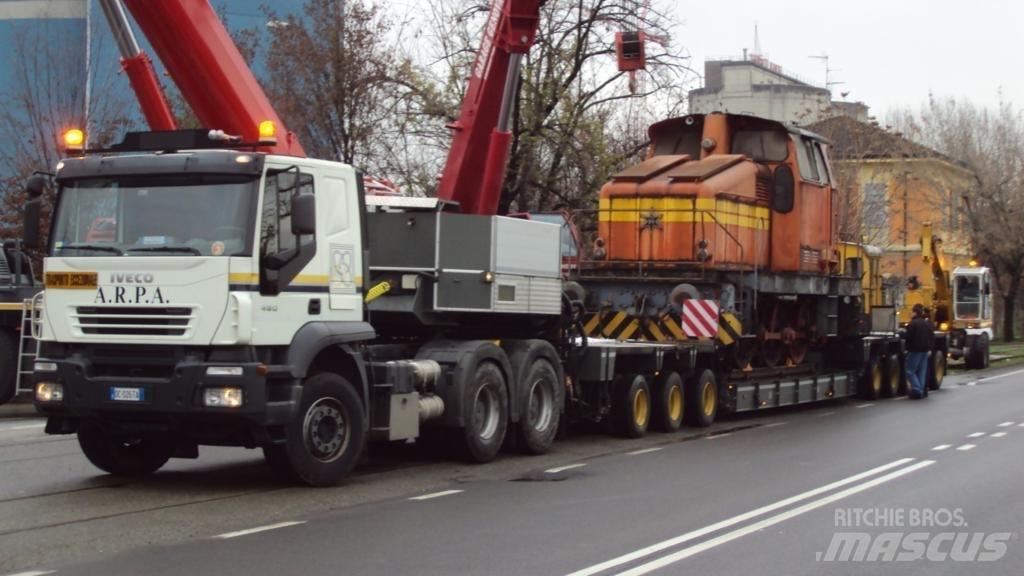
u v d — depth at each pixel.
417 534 9.81
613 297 20.97
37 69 27.23
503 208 30.39
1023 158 54.91
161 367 11.40
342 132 28.55
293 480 12.26
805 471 14.03
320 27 28.28
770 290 21.67
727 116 22.56
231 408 11.06
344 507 11.12
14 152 27.84
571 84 31.44
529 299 15.46
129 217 11.62
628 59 22.58
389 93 29.44
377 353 13.94
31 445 15.42
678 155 22.53
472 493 12.11
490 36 17.00
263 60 29.72
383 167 29.72
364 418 12.63
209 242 11.32
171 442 12.58
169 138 12.02
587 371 16.97
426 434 14.82
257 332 11.33
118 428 11.64
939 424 20.34
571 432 18.59
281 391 11.57
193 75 15.52
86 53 27.73
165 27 15.36
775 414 22.72
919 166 54.88
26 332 18.81
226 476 12.98
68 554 8.89
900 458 15.33
